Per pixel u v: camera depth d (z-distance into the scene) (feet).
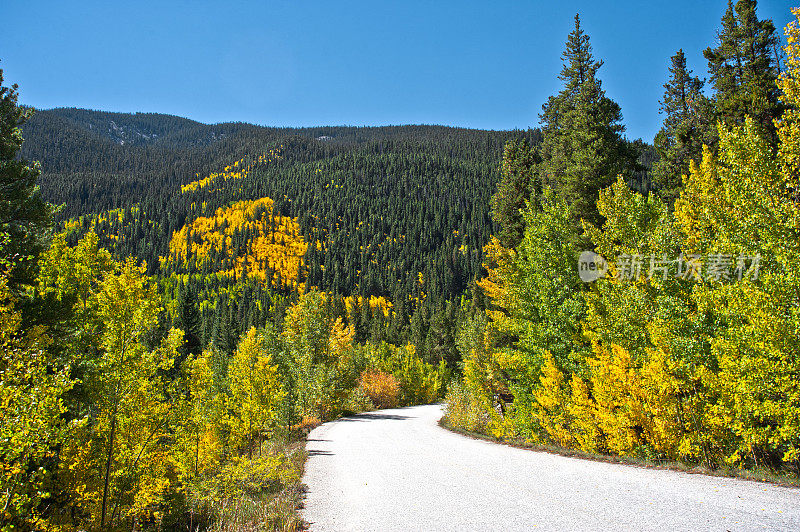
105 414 29.60
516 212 82.12
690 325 36.06
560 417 45.68
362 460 43.39
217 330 224.94
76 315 43.91
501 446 50.62
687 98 83.92
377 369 159.02
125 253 532.73
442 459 41.70
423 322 299.79
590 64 70.79
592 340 42.88
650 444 36.14
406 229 651.66
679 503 21.89
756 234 30.55
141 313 31.94
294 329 106.11
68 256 49.85
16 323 23.56
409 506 25.31
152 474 31.42
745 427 30.40
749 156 32.14
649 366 35.47
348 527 22.45
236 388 46.93
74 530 26.04
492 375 78.89
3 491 16.85
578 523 19.67
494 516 21.79
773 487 24.26
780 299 27.66
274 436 66.23
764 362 27.84
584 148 61.93
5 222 44.06
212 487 33.30
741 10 62.75
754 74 59.88
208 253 564.30
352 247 597.93
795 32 29.45
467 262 508.53
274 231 624.59
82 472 28.12
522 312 57.21
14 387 17.56
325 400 100.73
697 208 42.39
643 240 40.96
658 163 82.33
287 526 23.06
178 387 38.91
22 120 50.06
